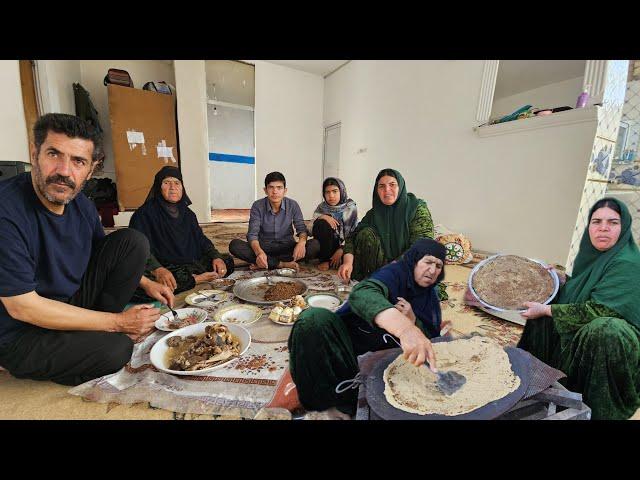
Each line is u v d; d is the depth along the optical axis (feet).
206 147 17.52
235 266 8.29
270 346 4.20
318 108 21.89
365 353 3.34
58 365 3.37
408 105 13.23
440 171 11.91
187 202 7.28
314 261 9.09
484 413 2.47
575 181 7.98
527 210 9.12
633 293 3.05
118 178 15.67
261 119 20.35
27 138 10.35
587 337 3.09
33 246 3.42
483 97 10.32
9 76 9.57
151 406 3.18
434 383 2.78
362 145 16.65
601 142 7.80
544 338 3.63
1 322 3.31
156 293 4.81
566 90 17.95
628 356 2.93
